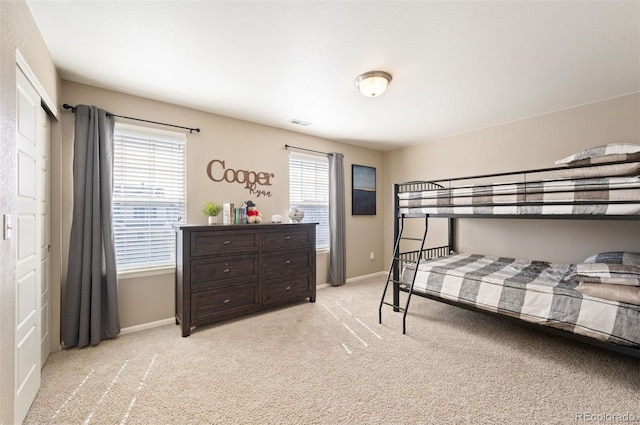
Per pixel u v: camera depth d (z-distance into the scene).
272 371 2.03
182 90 2.68
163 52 2.06
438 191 2.85
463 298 2.61
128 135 2.76
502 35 1.85
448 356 2.23
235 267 2.95
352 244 4.75
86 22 1.72
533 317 2.19
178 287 2.85
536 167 3.36
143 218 2.83
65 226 2.41
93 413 1.61
